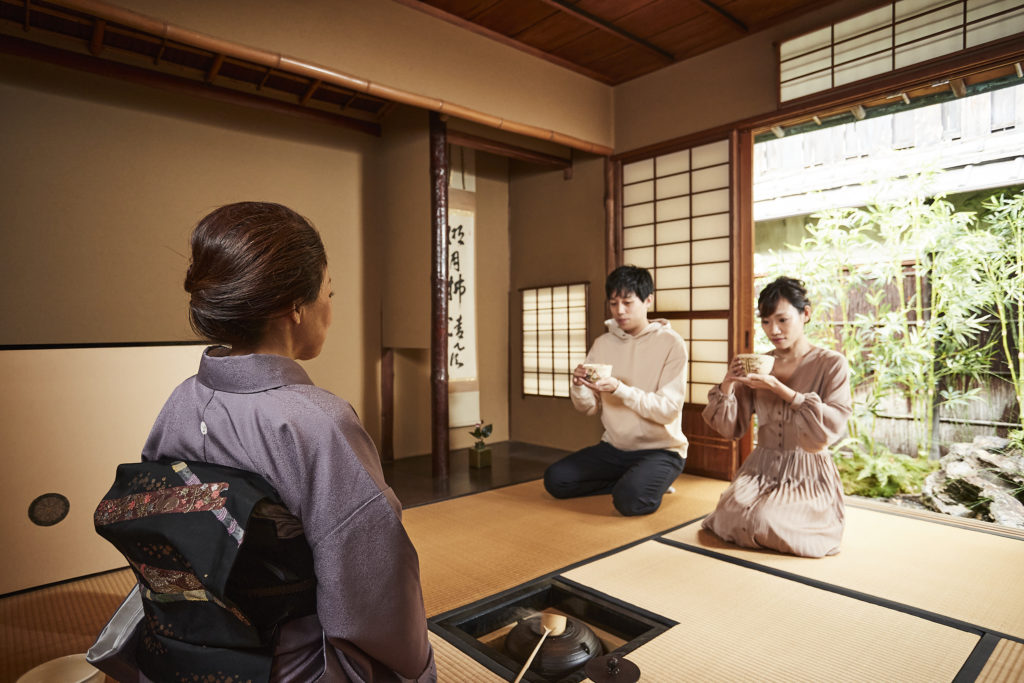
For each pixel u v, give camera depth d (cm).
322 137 409
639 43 373
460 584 209
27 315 301
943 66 291
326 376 412
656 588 203
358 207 427
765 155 457
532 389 500
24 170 300
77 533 221
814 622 178
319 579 69
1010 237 339
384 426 437
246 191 375
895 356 379
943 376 368
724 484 360
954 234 360
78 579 222
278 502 69
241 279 70
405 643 75
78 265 316
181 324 350
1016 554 238
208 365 73
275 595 69
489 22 349
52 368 216
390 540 72
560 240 473
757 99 360
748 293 368
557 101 401
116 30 294
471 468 409
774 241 459
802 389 247
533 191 496
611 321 336
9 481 208
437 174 373
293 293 74
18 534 209
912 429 381
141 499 68
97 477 225
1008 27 274
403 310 409
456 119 403
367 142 432
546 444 488
